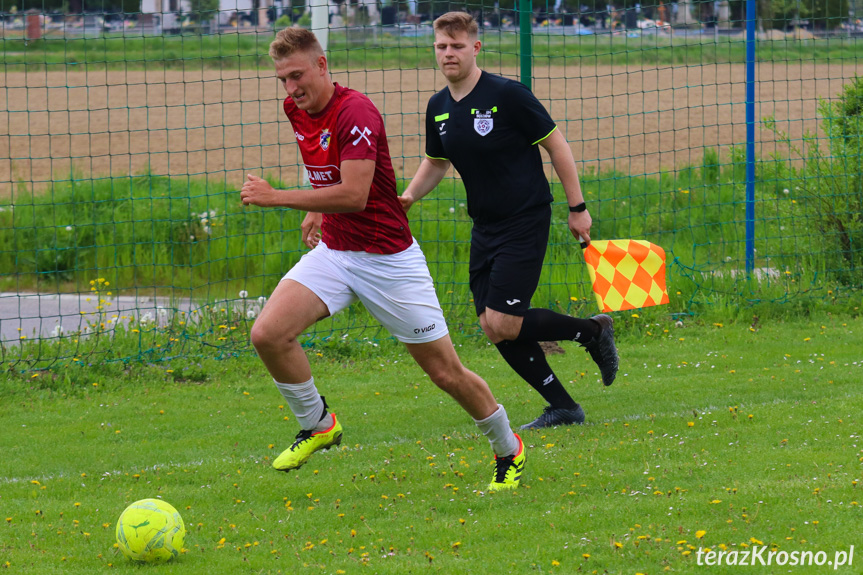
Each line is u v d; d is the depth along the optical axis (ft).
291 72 28.94
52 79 207.62
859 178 61.72
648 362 49.47
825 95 154.40
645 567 24.89
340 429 32.09
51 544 28.48
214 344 53.06
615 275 40.60
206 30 261.44
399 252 30.78
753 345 51.47
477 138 36.32
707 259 67.26
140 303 63.36
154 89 192.65
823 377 44.83
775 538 26.27
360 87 172.35
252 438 39.96
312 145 30.30
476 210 37.86
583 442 36.83
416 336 31.04
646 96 166.61
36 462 37.32
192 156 118.83
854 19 69.41
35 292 66.90
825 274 61.00
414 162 115.03
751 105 60.34
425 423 41.06
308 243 35.06
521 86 36.27
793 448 34.55
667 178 89.45
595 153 116.88
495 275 37.40
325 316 30.96
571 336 39.63
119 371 49.26
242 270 67.77
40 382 47.50
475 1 155.84
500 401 44.29
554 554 26.00
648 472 32.58
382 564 25.99
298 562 26.48
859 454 33.22
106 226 72.43
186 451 38.42
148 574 25.93
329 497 32.42
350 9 213.25
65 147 126.62
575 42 223.92
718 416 39.19
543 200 37.22
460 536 27.73
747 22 60.03
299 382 30.76
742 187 75.72
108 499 32.83
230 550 27.66
